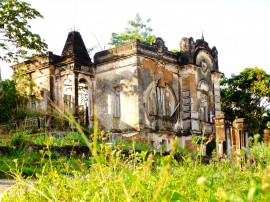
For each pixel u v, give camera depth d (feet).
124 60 93.04
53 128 76.48
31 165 43.93
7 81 99.19
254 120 135.23
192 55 103.40
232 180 8.57
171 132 96.22
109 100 94.73
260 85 135.95
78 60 93.86
